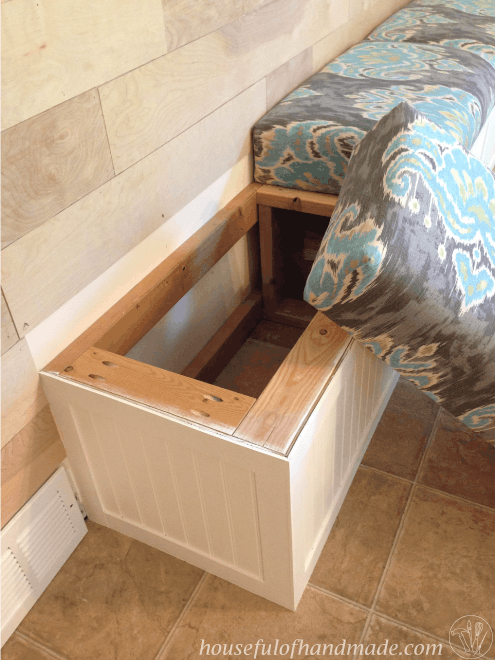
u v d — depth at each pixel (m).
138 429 1.04
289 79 1.68
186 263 1.37
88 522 1.41
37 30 0.86
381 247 0.84
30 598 1.23
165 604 1.23
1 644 1.18
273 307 1.88
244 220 1.58
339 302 0.91
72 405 1.10
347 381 1.13
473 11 2.45
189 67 1.23
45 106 0.92
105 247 1.15
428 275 0.89
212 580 1.28
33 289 1.01
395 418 1.60
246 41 1.39
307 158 1.50
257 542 1.10
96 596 1.25
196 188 1.39
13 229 0.93
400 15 2.43
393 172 0.95
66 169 1.00
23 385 1.06
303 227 1.79
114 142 1.09
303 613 1.20
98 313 1.19
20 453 1.10
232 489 1.02
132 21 1.03
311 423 0.96
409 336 0.96
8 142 0.87
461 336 0.96
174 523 1.22
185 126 1.27
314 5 1.69
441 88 1.67
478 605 1.19
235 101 1.43
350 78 1.77
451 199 1.02
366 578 1.25
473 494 1.40
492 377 1.03
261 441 0.92
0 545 1.10
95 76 1.00
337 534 1.34
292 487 0.94
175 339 1.55
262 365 1.76
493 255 1.08
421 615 1.18
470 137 1.56
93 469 1.23
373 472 1.47
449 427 1.57
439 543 1.31
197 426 0.95
